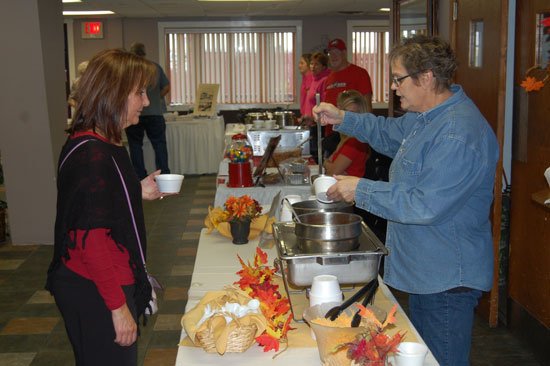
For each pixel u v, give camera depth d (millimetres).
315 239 1562
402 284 1754
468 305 1713
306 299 1686
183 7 8445
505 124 3217
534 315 2754
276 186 3377
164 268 4172
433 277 1676
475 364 2711
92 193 1431
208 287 1838
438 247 1662
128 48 9906
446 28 4086
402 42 1689
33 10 4277
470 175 1560
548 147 2568
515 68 2869
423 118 1693
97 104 1518
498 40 2801
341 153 3322
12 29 4297
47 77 4445
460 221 1653
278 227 1831
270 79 10211
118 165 1528
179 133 7680
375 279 1566
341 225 1553
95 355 1554
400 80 1667
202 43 10039
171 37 9984
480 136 1590
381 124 2162
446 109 1644
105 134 1535
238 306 1459
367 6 8586
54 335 3094
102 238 1452
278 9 8945
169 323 3221
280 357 1382
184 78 10125
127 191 1542
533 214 2727
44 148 4516
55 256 1515
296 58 10102
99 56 1553
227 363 1357
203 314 1491
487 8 2949
